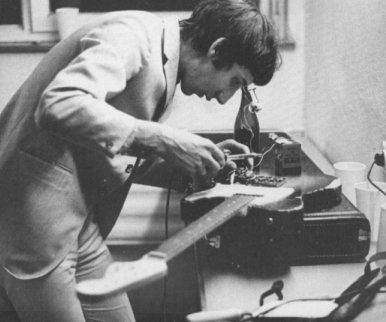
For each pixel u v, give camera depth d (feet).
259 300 4.17
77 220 4.73
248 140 7.12
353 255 4.90
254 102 6.99
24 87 4.84
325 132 8.29
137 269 2.80
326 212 4.95
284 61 9.09
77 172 4.63
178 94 9.14
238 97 9.11
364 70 6.58
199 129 9.26
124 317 5.21
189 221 4.91
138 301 8.80
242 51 4.50
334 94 7.79
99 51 4.14
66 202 4.61
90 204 4.83
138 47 4.33
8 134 4.79
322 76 8.29
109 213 5.24
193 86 4.83
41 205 4.55
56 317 4.83
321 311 3.31
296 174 5.75
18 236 4.66
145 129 4.05
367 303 3.52
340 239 4.87
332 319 3.20
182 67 4.75
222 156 4.29
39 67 4.80
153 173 5.67
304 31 9.03
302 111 9.33
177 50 4.56
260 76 4.75
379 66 6.09
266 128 9.10
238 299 4.25
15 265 4.74
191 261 8.57
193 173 4.25
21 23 9.19
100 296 2.60
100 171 4.66
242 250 4.84
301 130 9.39
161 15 9.24
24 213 4.59
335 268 4.79
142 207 7.80
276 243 4.70
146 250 7.79
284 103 9.26
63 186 4.57
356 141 7.00
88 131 3.94
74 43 4.59
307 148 8.57
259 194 4.88
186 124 9.27
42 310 4.83
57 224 4.61
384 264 4.55
